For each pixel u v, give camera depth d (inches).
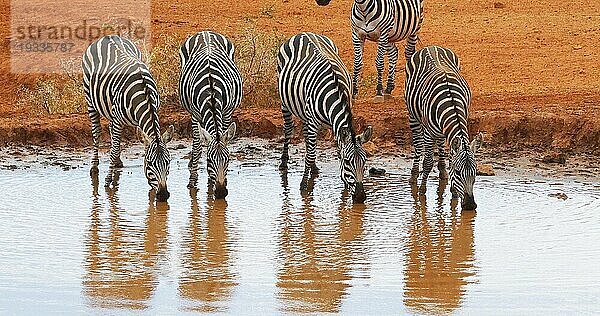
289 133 649.0
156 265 442.3
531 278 419.2
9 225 510.9
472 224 515.8
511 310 376.8
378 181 623.5
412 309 378.6
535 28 1141.7
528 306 381.4
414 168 621.6
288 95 608.7
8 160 673.0
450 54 608.1
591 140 693.3
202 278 421.7
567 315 370.0
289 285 411.8
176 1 1305.4
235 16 1227.2
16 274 425.1
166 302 387.5
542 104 773.9
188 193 590.9
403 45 1098.1
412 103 599.8
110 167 607.5
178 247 473.1
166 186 565.0
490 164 659.4
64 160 679.1
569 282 413.1
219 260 450.9
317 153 708.0
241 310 377.4
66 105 848.3
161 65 840.3
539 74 947.3
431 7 1284.4
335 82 561.0
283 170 652.1
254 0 1330.0
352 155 553.3
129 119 581.3
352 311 376.2
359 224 518.3
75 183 612.1
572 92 840.3
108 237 490.3
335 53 606.2
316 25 1172.5
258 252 465.1
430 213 541.6
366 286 410.0
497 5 1284.4
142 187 605.3
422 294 398.0
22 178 622.2
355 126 737.6
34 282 414.3
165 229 507.2
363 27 802.8
